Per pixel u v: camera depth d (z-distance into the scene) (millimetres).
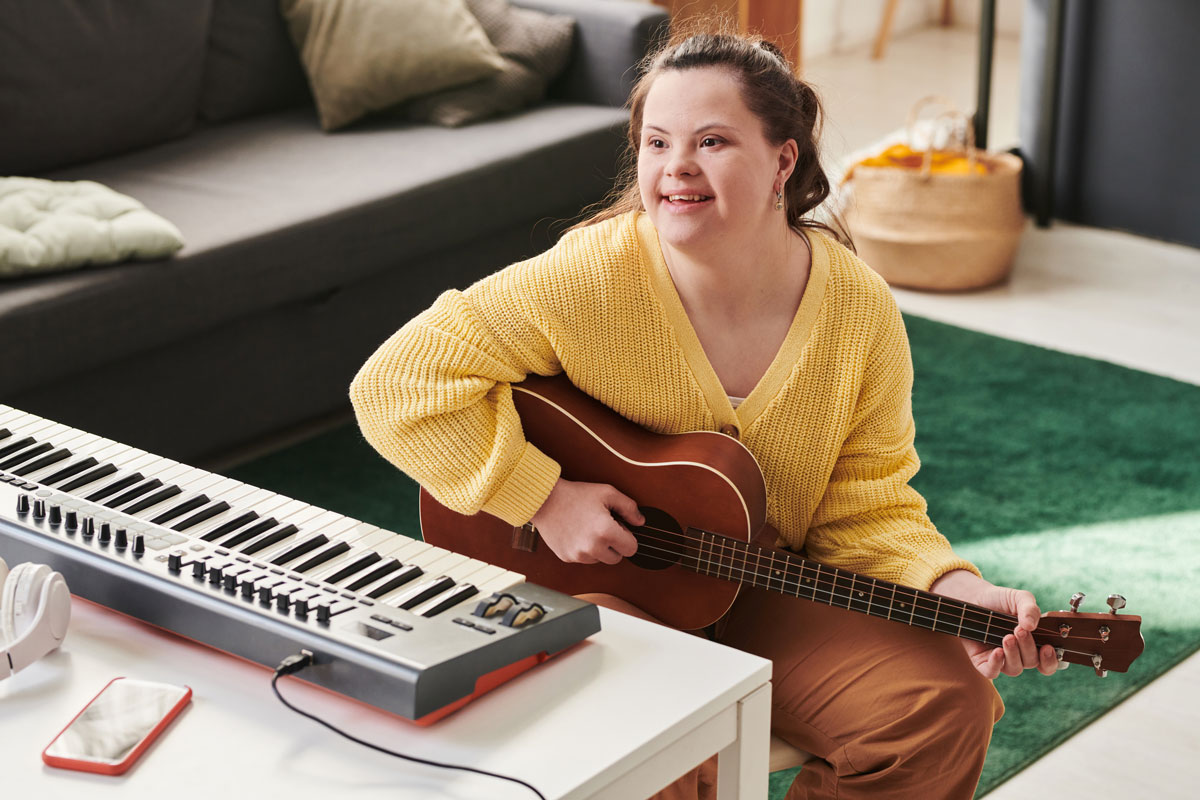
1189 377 3475
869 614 1618
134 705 1226
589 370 1709
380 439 1679
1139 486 2955
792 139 1620
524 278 1701
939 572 1633
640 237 1702
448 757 1178
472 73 3537
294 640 1250
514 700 1253
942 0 6797
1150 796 2078
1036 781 2100
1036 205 4473
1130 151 4324
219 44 3561
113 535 1392
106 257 2682
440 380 1658
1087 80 4336
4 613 1294
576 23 3695
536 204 3451
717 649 1338
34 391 2619
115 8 3285
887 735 1575
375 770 1164
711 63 1583
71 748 1169
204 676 1290
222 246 2818
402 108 3596
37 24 3158
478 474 1635
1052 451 3102
